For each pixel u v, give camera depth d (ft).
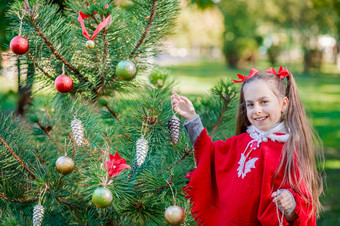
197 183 5.52
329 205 12.06
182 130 6.25
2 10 7.96
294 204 4.68
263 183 5.01
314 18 62.80
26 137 6.22
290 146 5.08
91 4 5.20
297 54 84.43
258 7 62.80
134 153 5.65
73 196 5.67
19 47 4.88
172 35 6.10
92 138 5.72
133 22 5.63
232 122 6.86
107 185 4.67
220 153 5.70
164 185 5.06
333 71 76.07
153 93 5.47
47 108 7.17
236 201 5.24
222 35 68.39
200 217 5.54
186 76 53.21
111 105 6.43
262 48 73.10
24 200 5.56
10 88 9.80
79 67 5.65
